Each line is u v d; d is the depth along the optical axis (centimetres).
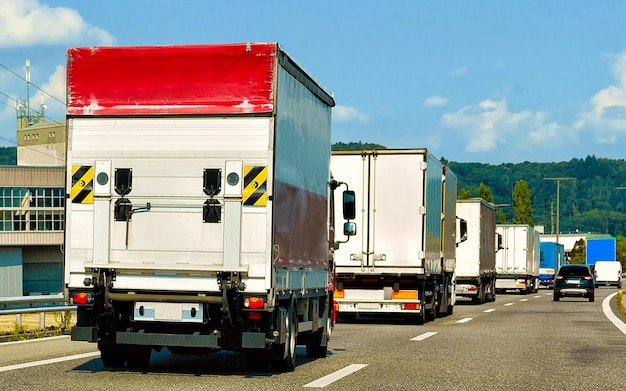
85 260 1349
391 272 2834
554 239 19288
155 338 1316
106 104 1359
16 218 8762
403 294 2844
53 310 2295
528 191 16762
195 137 1335
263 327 1326
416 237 2834
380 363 1565
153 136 1345
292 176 1427
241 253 1312
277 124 1333
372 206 2856
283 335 1365
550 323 2875
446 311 3297
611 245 10838
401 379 1324
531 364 1570
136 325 1354
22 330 2184
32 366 1425
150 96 1350
